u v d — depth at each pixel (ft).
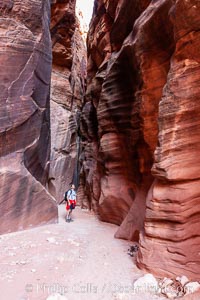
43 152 39.86
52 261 20.17
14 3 32.63
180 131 18.01
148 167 27.99
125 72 32.50
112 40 40.04
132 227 27.58
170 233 17.54
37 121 35.96
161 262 17.37
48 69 40.06
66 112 76.18
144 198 27.99
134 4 30.86
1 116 29.81
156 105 24.85
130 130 31.48
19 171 30.86
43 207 34.40
